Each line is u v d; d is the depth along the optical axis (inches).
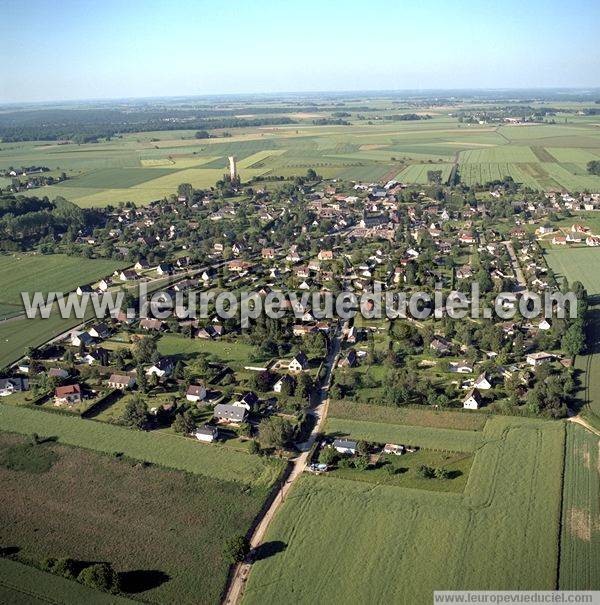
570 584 3848.4
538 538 4212.6
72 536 4426.7
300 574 4005.9
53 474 5162.4
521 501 4601.4
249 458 5310.0
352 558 4116.6
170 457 5354.3
